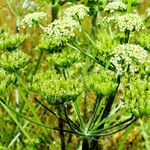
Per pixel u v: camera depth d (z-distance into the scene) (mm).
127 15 389
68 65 373
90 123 365
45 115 514
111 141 506
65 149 474
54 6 456
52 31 387
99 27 470
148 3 557
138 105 340
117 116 469
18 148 479
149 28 425
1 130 490
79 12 396
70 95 348
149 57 368
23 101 455
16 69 368
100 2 437
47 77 366
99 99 361
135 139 502
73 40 388
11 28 572
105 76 356
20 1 448
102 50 374
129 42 405
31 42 544
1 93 360
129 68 369
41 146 498
